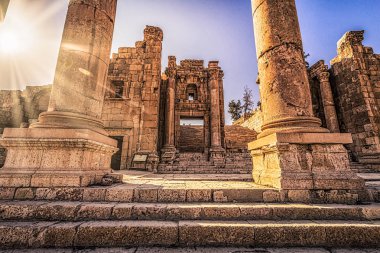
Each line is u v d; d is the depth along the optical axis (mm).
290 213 2818
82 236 2359
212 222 2582
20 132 3572
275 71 4500
